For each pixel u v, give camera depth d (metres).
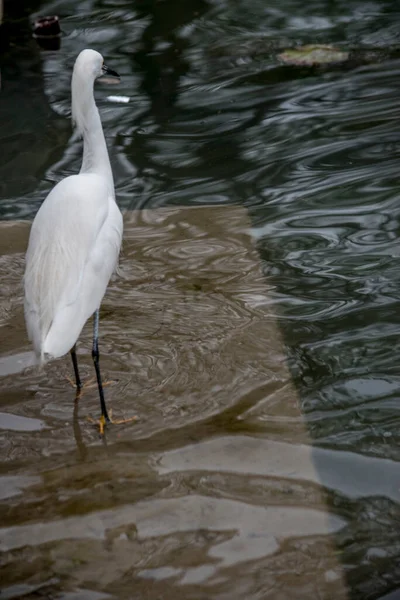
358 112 13.64
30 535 5.50
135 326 8.08
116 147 12.91
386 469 6.15
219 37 17.48
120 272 9.20
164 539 5.43
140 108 14.25
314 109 13.88
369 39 16.86
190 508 5.72
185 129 13.45
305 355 7.66
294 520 5.60
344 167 11.93
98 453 6.34
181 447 6.38
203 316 8.26
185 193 11.44
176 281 8.99
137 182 11.80
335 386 7.21
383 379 7.33
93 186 7.07
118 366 7.46
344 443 6.45
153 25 18.34
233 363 7.48
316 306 8.53
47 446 6.44
